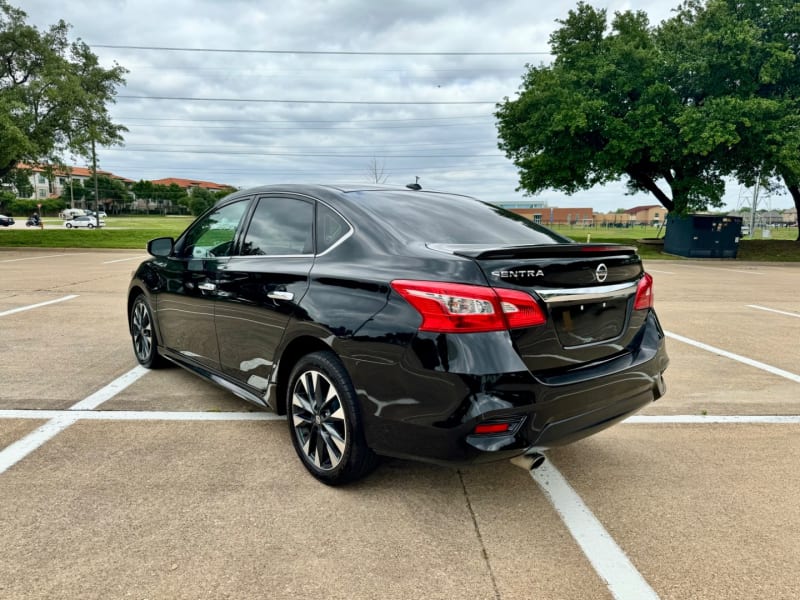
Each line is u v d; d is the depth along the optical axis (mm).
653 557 2283
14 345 5734
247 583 2061
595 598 2023
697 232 23266
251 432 3510
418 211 3100
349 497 2719
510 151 27625
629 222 115875
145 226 53469
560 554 2293
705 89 23250
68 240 25953
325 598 1992
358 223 2883
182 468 2994
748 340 6703
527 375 2301
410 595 2018
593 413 2566
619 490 2865
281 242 3246
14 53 24969
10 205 90750
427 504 2674
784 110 21656
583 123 21844
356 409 2598
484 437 2271
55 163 25812
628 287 2811
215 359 3680
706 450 3400
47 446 3244
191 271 3879
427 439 2348
